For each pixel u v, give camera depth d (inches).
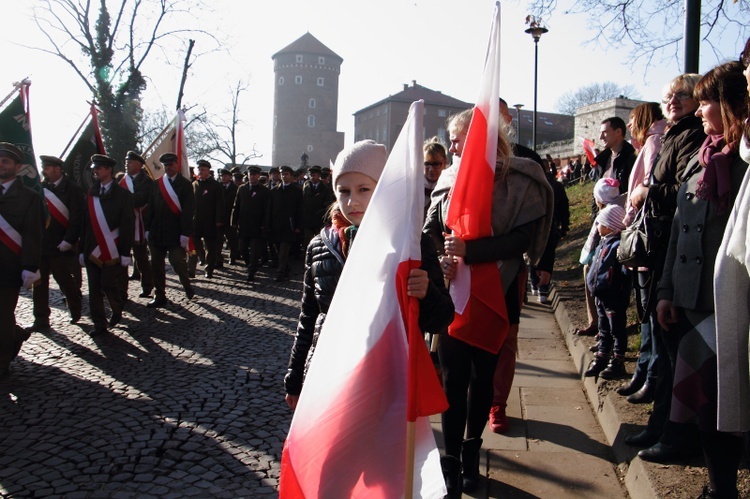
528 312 311.3
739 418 92.7
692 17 219.3
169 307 342.0
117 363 232.1
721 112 101.7
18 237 214.7
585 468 139.3
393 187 84.7
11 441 159.8
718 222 102.7
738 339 92.7
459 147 134.0
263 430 167.8
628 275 181.3
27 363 231.0
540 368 218.1
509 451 148.9
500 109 145.5
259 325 299.0
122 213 279.6
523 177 129.0
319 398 86.1
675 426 123.7
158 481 137.9
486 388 128.6
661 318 112.6
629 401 160.1
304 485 86.0
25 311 330.6
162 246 342.6
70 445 157.2
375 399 85.8
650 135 170.1
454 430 124.0
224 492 133.0
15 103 287.3
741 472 119.5
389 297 85.0
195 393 197.2
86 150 406.6
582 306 282.8
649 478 116.5
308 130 3284.9
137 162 370.3
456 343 125.0
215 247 458.3
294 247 580.1
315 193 501.4
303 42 3316.9
